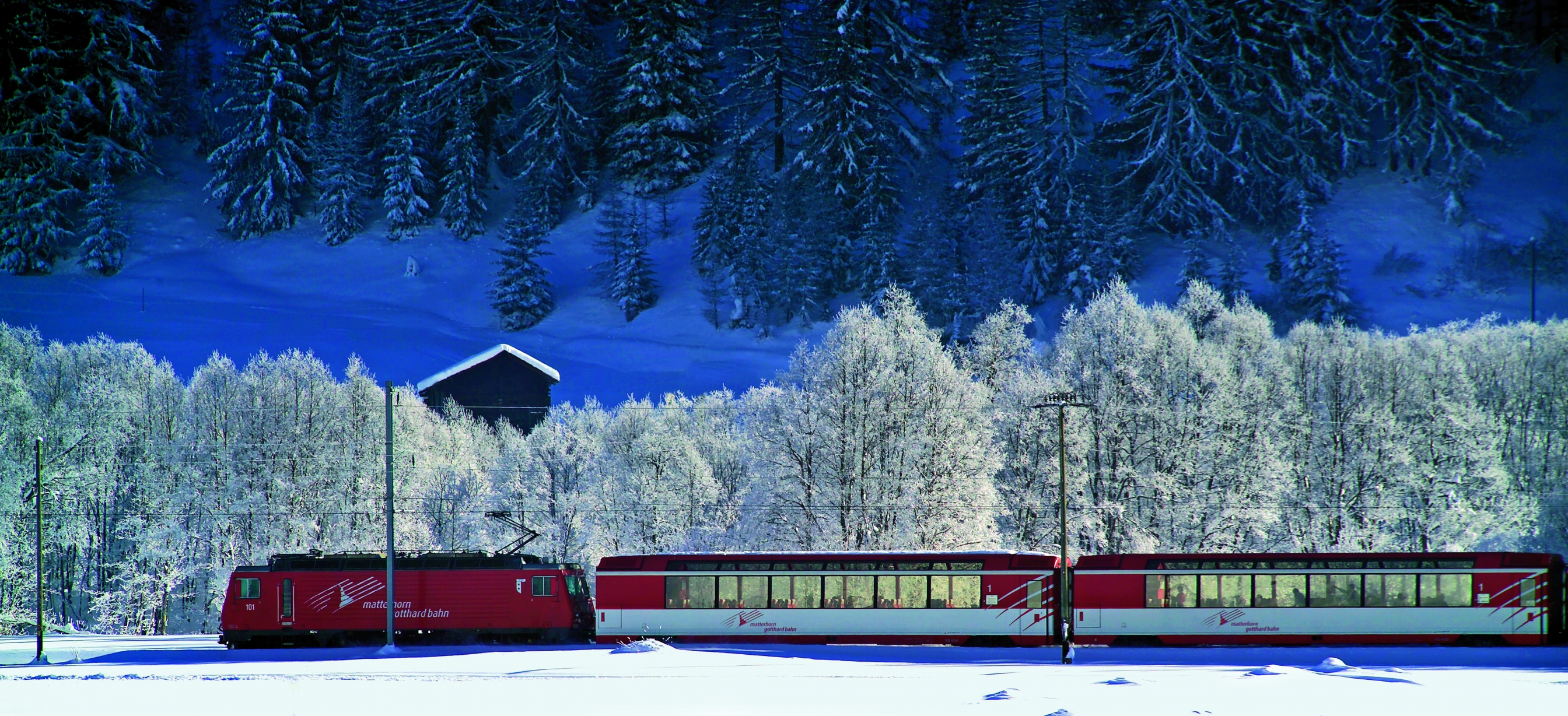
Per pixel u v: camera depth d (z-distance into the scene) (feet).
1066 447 136.05
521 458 173.27
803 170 380.78
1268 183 363.97
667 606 111.86
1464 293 321.32
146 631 165.07
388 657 100.89
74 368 195.72
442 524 172.65
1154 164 375.25
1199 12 376.48
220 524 154.71
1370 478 138.82
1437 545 137.08
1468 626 101.50
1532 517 141.69
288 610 115.65
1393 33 375.45
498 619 115.85
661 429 169.68
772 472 135.85
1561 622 101.19
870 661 94.53
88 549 175.73
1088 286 323.57
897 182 390.63
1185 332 144.97
